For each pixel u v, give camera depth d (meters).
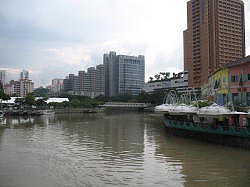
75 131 65.50
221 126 41.00
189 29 162.38
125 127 76.00
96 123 89.50
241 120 41.00
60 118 114.69
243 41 157.38
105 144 45.84
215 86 67.75
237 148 38.59
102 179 25.52
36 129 69.75
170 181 24.86
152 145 44.38
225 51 150.12
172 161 32.59
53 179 25.58
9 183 24.48
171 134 58.59
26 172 28.06
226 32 150.88
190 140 48.53
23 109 139.62
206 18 151.50
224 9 151.12
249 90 49.75
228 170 28.27
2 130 67.06
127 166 30.42
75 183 24.38
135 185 23.77
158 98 184.38
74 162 32.47
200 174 26.98
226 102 57.59
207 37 150.38
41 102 157.00
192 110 51.72
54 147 42.94
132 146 43.69
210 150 38.38
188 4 163.00
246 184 23.83
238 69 53.47
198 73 157.00
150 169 29.08
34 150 40.34
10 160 33.66
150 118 116.56
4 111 125.81
